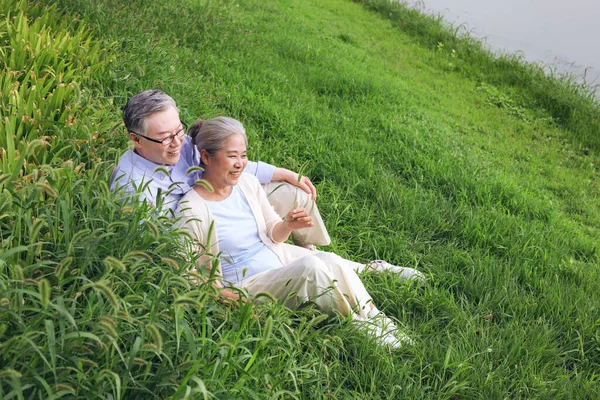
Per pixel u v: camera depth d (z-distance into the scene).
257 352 2.66
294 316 3.39
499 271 4.46
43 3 6.38
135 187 3.12
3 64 4.90
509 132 8.48
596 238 5.80
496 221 5.25
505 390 3.36
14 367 2.19
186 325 2.44
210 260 3.16
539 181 6.96
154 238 2.86
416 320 3.94
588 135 8.80
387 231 4.98
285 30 9.92
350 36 10.82
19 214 2.70
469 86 10.16
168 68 6.01
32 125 3.95
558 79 10.57
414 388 3.22
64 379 2.20
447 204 5.45
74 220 2.86
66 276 2.68
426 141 6.89
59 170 3.17
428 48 11.73
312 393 2.98
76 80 4.87
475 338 3.70
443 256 4.70
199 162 3.66
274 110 6.39
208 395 2.34
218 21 8.30
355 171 5.76
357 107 7.52
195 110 5.70
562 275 4.70
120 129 4.21
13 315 2.23
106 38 6.02
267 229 3.75
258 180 3.99
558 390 3.45
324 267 3.35
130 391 2.43
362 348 3.36
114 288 2.63
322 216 5.04
